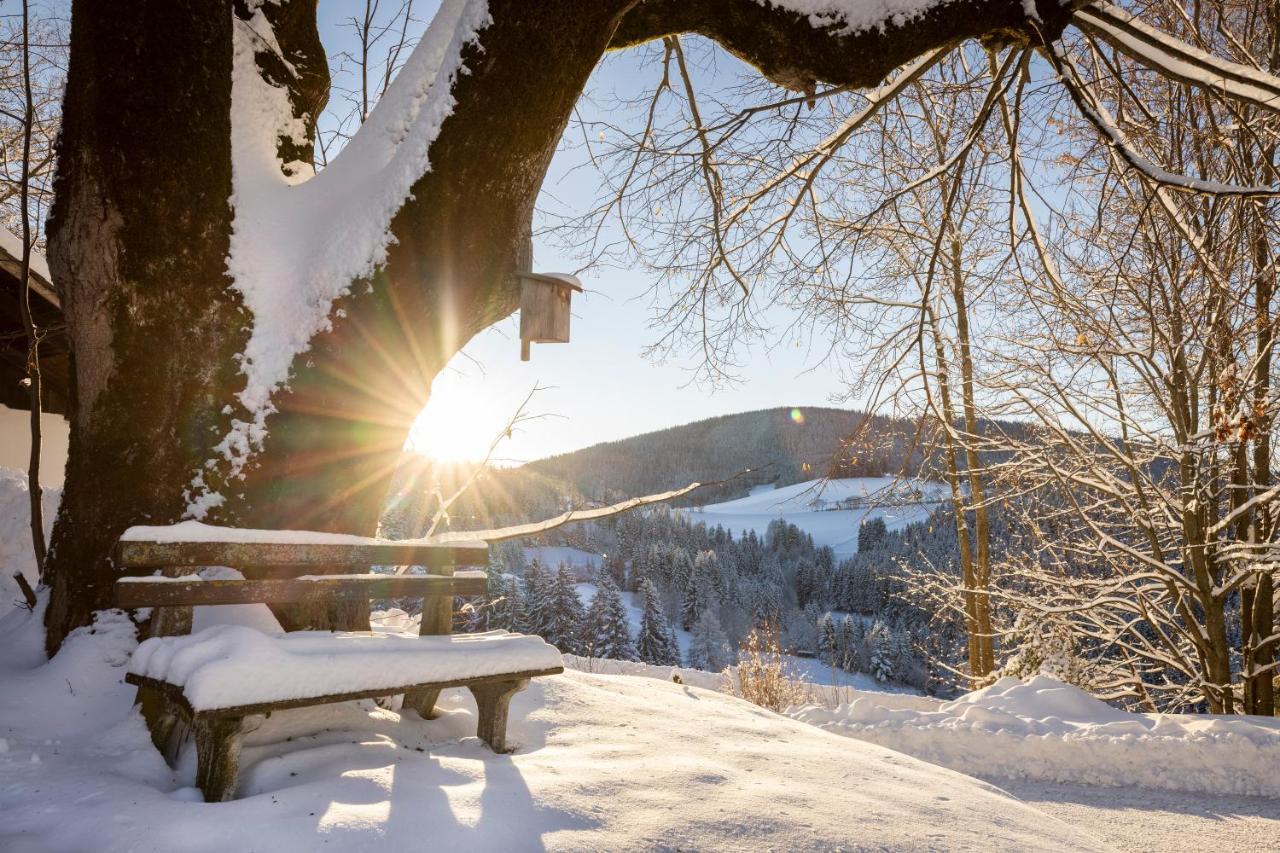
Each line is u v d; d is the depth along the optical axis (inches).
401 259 134.8
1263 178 335.6
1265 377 406.0
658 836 86.9
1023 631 445.4
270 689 88.1
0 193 374.9
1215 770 221.5
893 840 96.8
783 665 428.8
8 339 421.1
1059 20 159.3
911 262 450.3
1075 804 203.9
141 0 125.2
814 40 150.9
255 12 161.0
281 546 106.0
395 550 119.3
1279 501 418.3
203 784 89.4
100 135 124.6
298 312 136.3
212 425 132.1
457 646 113.0
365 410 138.9
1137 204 307.4
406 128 144.6
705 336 301.0
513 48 132.6
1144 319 430.6
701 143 258.4
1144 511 429.4
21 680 115.6
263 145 153.0
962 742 243.3
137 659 95.9
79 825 77.9
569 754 113.3
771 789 106.7
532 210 151.0
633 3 139.5
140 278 126.7
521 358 151.8
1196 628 441.4
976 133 217.2
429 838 79.6
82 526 128.4
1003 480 481.1
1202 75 164.9
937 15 153.9
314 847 75.9
